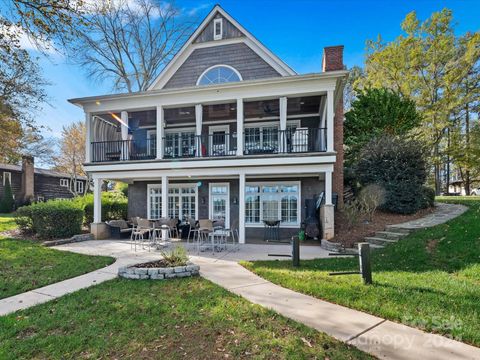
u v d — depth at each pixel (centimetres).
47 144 2120
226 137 1266
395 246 687
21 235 1055
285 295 422
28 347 288
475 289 408
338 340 287
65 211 1048
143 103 1109
